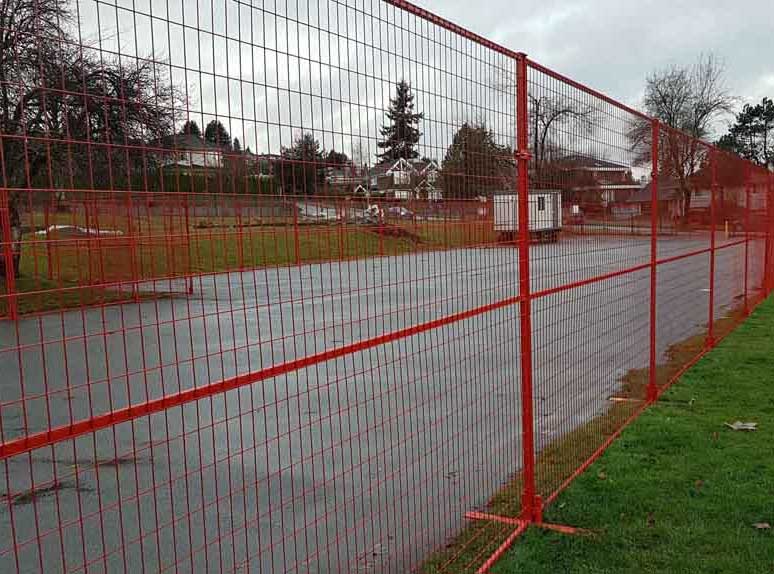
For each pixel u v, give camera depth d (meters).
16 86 1.89
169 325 9.94
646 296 8.77
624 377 7.13
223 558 3.55
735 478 4.46
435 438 5.45
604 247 5.35
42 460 5.21
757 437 5.25
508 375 7.36
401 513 3.71
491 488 4.38
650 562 3.43
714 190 8.89
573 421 5.79
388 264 3.01
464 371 7.51
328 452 5.22
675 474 4.54
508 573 3.35
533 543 3.66
